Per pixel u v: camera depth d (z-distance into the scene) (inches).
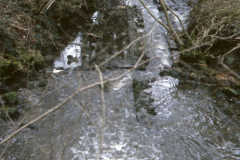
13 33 385.4
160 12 577.3
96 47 419.2
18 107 303.3
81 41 458.0
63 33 478.0
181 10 587.2
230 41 394.3
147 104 314.8
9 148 250.7
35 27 419.5
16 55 367.9
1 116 285.4
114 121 289.4
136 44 449.4
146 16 558.6
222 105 319.3
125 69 389.4
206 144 263.6
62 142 259.9
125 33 483.8
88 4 563.2
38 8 444.8
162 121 292.8
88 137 267.3
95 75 369.4
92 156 246.4
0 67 334.3
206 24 430.6
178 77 374.9
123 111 306.0
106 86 346.9
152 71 387.9
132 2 619.2
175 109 311.9
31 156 243.0
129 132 276.1
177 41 431.8
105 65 390.3
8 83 340.8
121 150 254.4
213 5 455.2
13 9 403.5
